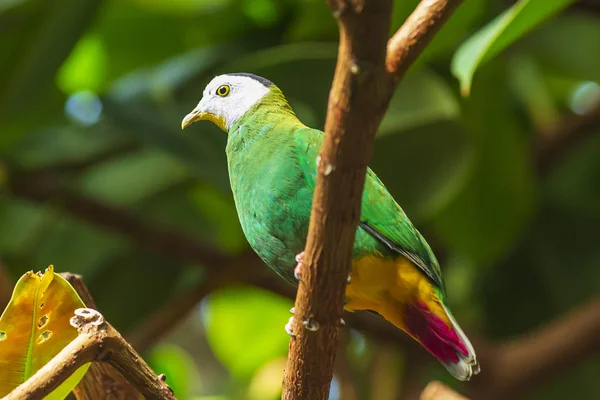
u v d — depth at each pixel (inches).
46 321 174.4
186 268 452.8
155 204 440.1
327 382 196.1
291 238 249.8
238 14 418.6
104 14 426.0
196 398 521.7
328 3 140.9
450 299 451.2
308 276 179.2
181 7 421.7
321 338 187.8
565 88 482.6
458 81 394.9
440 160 368.2
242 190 259.3
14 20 381.1
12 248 437.4
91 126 424.5
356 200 166.1
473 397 417.4
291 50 356.2
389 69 153.8
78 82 463.8
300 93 364.8
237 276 418.3
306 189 245.0
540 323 440.8
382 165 368.2
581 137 457.4
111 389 204.2
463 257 434.3
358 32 142.5
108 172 434.9
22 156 411.5
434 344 251.8
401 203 370.9
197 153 370.0
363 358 475.5
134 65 458.0
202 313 572.7
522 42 432.8
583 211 454.6
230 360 517.0
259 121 268.7
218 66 394.3
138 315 445.4
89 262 442.9
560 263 444.5
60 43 366.9
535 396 439.8
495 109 395.2
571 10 432.8
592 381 437.1
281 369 498.9
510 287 444.8
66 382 170.6
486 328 447.2
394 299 252.5
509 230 415.2
